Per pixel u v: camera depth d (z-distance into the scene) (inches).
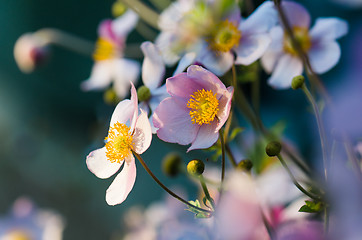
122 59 34.1
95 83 34.4
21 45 45.9
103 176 22.4
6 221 37.6
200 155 28.9
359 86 16.1
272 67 25.1
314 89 23.2
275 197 22.4
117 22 34.0
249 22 23.7
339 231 16.5
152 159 68.5
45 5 82.4
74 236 68.3
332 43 24.7
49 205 71.6
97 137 33.5
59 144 78.9
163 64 23.8
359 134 16.1
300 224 19.3
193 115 21.9
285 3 24.7
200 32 23.5
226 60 23.2
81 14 80.7
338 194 16.5
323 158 20.8
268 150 21.0
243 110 24.1
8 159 75.9
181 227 26.5
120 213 68.3
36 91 84.9
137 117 21.7
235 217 17.2
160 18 27.2
